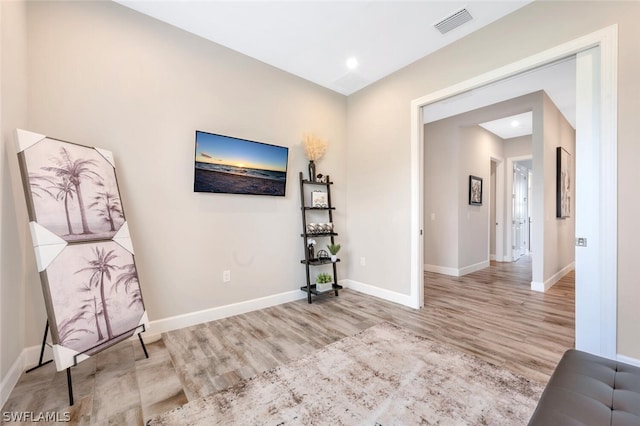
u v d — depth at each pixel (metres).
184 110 2.66
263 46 2.94
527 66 2.32
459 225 4.95
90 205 1.98
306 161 3.63
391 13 2.44
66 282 1.74
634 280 1.84
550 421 0.92
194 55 2.73
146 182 2.46
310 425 1.39
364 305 3.27
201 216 2.76
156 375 1.84
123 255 2.14
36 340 1.98
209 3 2.33
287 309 3.13
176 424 1.41
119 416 1.47
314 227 3.53
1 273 1.63
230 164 2.91
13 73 1.78
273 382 1.76
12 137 1.77
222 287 2.88
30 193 1.68
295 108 3.51
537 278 3.89
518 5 2.34
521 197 7.11
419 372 1.85
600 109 1.96
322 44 2.90
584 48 2.04
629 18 1.86
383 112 3.58
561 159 4.46
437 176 5.21
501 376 1.80
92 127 2.21
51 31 2.06
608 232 1.92
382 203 3.60
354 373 1.85
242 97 3.05
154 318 2.50
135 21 2.41
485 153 5.73
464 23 2.57
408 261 3.28
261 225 3.19
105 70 2.27
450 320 2.79
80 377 1.83
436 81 2.99
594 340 1.99
